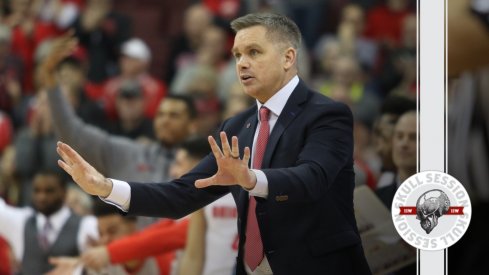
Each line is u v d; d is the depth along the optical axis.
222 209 11.72
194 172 8.70
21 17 27.19
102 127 21.70
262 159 8.25
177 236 12.12
